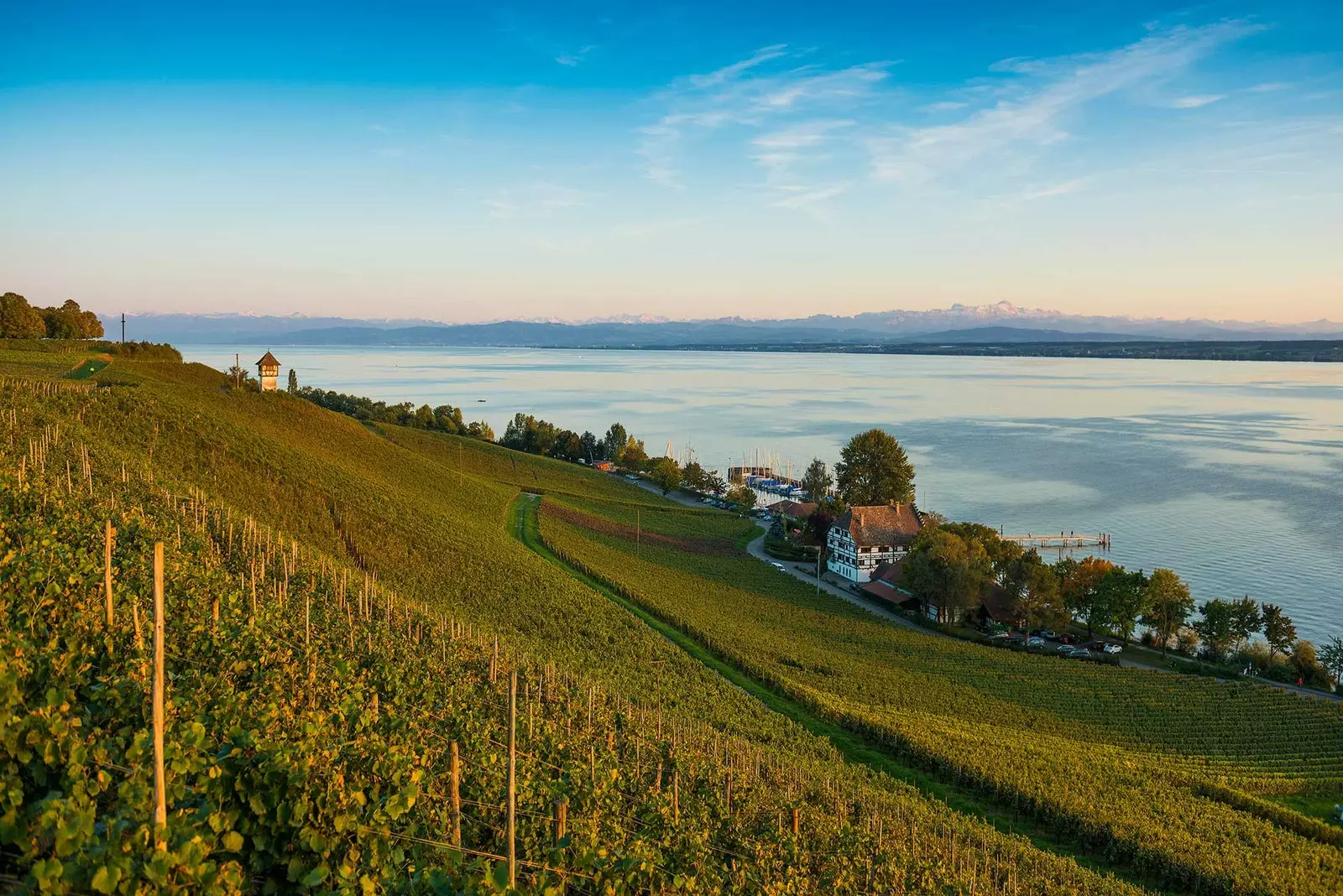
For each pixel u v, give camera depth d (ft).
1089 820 142.51
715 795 106.93
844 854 102.22
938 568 296.10
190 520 158.40
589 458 645.10
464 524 289.94
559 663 168.55
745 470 644.27
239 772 51.21
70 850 37.04
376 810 55.16
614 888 65.51
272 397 352.28
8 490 111.75
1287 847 144.77
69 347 369.71
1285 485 527.81
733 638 237.66
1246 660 273.95
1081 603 301.43
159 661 39.29
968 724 196.13
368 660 112.47
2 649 52.47
